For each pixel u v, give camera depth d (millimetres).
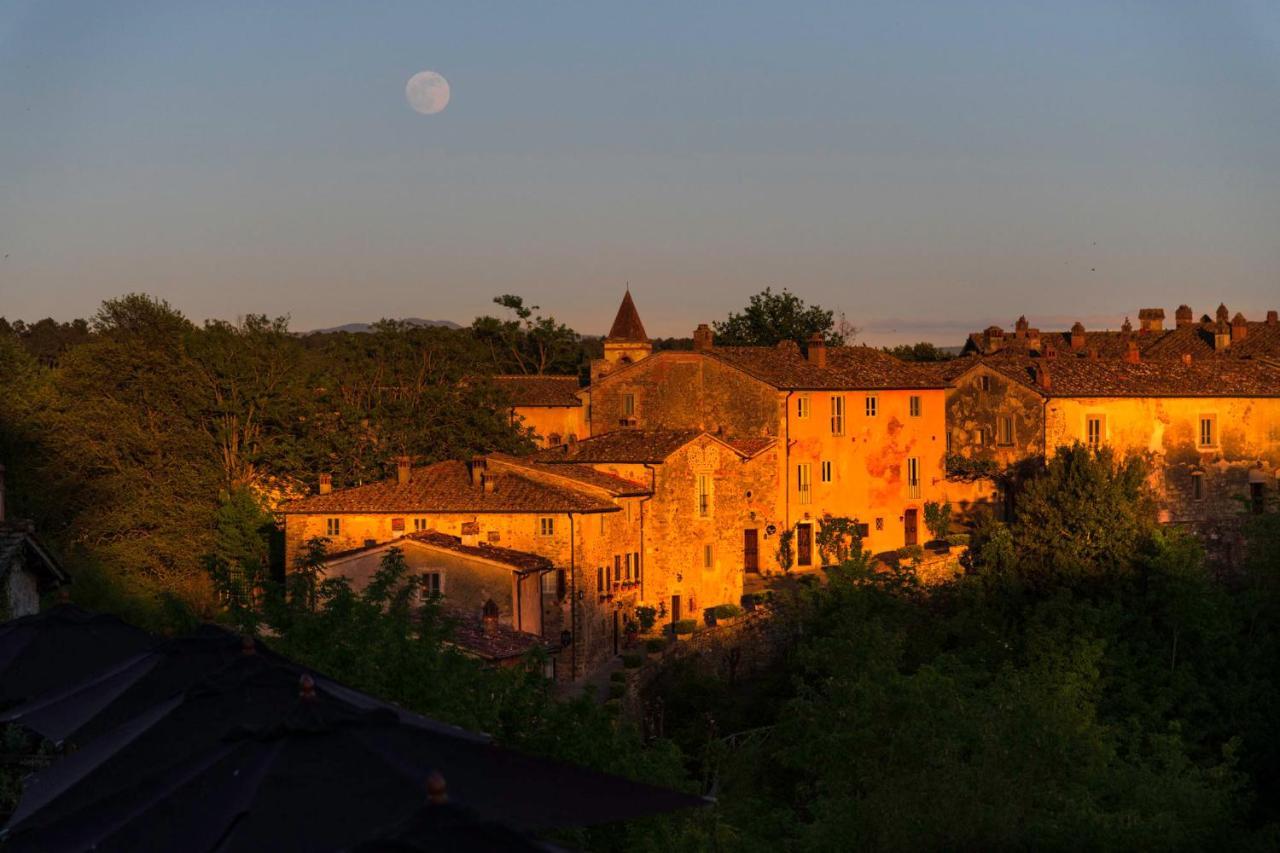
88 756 16844
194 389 74500
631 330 98062
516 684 30172
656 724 56469
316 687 17188
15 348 79625
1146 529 69000
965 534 80562
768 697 59219
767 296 141375
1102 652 58688
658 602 68062
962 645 65250
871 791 34625
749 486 73562
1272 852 37531
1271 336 103562
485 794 14000
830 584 65375
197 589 65500
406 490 63469
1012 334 117750
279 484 77250
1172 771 42688
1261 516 70000
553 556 60500
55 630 25328
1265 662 63031
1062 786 37625
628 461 68438
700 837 29156
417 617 48062
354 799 13773
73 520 68188
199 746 16141
